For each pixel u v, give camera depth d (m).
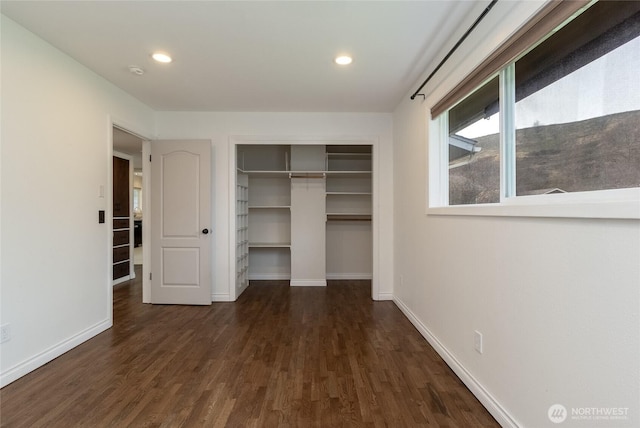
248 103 3.68
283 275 5.30
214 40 2.33
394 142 3.91
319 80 3.04
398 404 1.83
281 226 5.29
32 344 2.22
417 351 2.53
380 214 4.04
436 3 1.91
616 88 1.14
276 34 2.25
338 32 2.23
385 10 1.97
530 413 1.44
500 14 1.68
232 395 1.91
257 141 4.00
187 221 3.81
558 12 1.29
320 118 4.01
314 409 1.78
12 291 2.08
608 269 1.06
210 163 3.82
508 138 1.76
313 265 4.83
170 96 3.46
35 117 2.26
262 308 3.69
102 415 1.72
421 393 1.94
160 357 2.42
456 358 2.17
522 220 1.50
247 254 4.87
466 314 2.03
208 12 2.00
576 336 1.19
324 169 4.85
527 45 1.47
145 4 1.92
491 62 1.77
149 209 3.90
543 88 1.51
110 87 3.08
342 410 1.77
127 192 5.29
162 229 3.82
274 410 1.77
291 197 4.83
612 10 1.15
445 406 1.81
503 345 1.64
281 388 1.99
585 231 1.15
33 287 2.23
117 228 5.01
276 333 2.91
